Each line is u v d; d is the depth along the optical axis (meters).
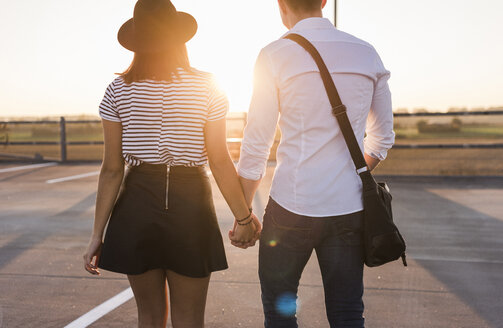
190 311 1.88
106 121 1.81
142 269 1.75
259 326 2.99
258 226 2.01
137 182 1.77
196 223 1.78
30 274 3.98
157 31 1.69
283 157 1.74
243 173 1.82
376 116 1.85
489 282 3.78
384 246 1.67
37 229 5.62
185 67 1.76
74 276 3.92
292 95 1.68
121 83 1.78
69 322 3.04
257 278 3.85
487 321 3.05
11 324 3.00
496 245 4.89
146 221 1.74
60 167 12.11
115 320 3.07
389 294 3.52
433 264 4.24
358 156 1.67
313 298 3.42
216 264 1.85
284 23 1.93
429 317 3.12
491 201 7.33
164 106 1.73
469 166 13.09
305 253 1.74
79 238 5.20
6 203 7.31
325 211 1.68
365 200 1.68
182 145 1.74
